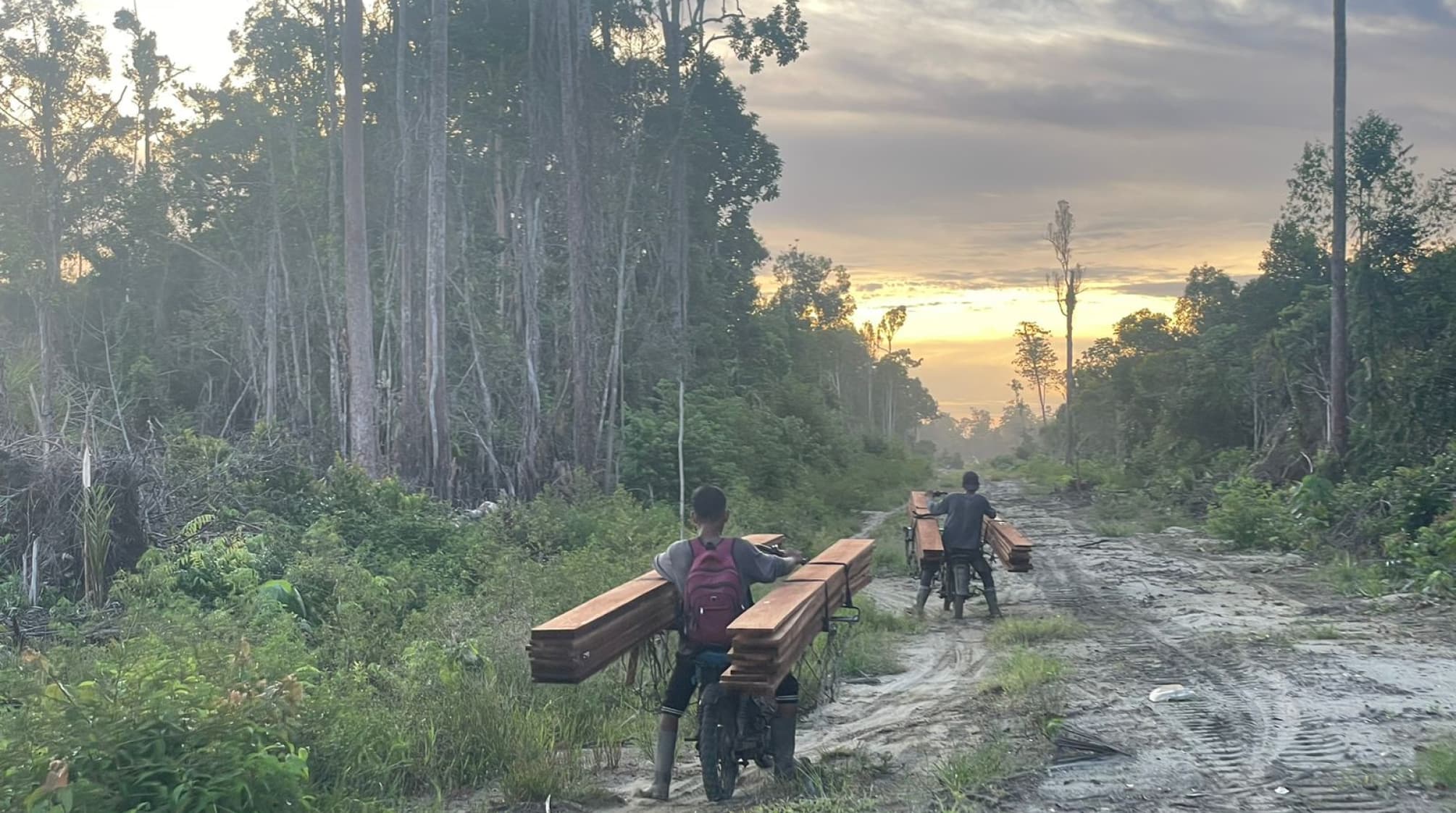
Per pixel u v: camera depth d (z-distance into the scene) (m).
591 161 31.95
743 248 55.62
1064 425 90.44
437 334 23.59
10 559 10.70
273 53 38.66
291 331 36.62
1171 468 39.97
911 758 6.64
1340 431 24.34
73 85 40.22
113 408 33.12
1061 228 63.41
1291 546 19.50
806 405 44.81
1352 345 27.84
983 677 9.25
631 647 5.93
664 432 26.98
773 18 42.56
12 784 4.56
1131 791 5.71
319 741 6.12
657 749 6.11
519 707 7.39
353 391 22.25
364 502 15.48
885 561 18.22
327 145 38.25
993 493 44.97
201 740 4.95
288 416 37.00
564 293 36.22
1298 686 7.96
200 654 6.03
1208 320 60.31
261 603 9.57
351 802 5.61
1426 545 14.52
